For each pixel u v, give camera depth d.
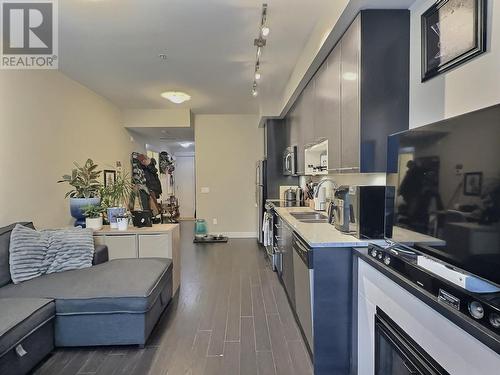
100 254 2.94
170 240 3.29
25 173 3.31
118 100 5.46
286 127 5.43
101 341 2.32
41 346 2.12
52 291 2.30
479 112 1.09
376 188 2.07
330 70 2.74
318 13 2.64
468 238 1.15
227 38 3.11
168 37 3.08
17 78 3.21
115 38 3.09
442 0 1.73
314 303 1.99
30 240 2.57
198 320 2.79
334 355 2.01
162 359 2.21
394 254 1.59
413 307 1.30
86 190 3.46
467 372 1.00
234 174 6.85
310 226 2.62
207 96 5.29
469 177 1.14
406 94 2.10
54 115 3.85
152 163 6.99
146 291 2.35
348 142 2.30
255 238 6.64
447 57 1.69
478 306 0.97
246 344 2.40
